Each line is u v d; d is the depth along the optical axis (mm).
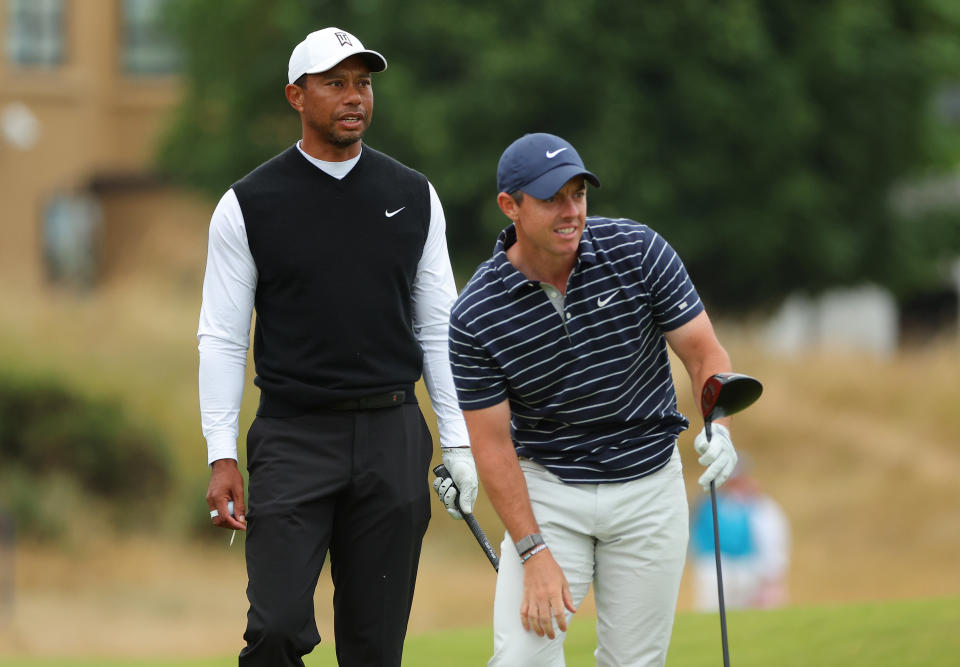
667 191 74688
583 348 13250
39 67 102812
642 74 75750
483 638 23234
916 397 62188
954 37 84250
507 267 13258
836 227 79625
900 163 82250
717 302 82000
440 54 77938
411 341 14164
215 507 13992
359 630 14375
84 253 102812
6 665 23359
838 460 58531
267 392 14000
